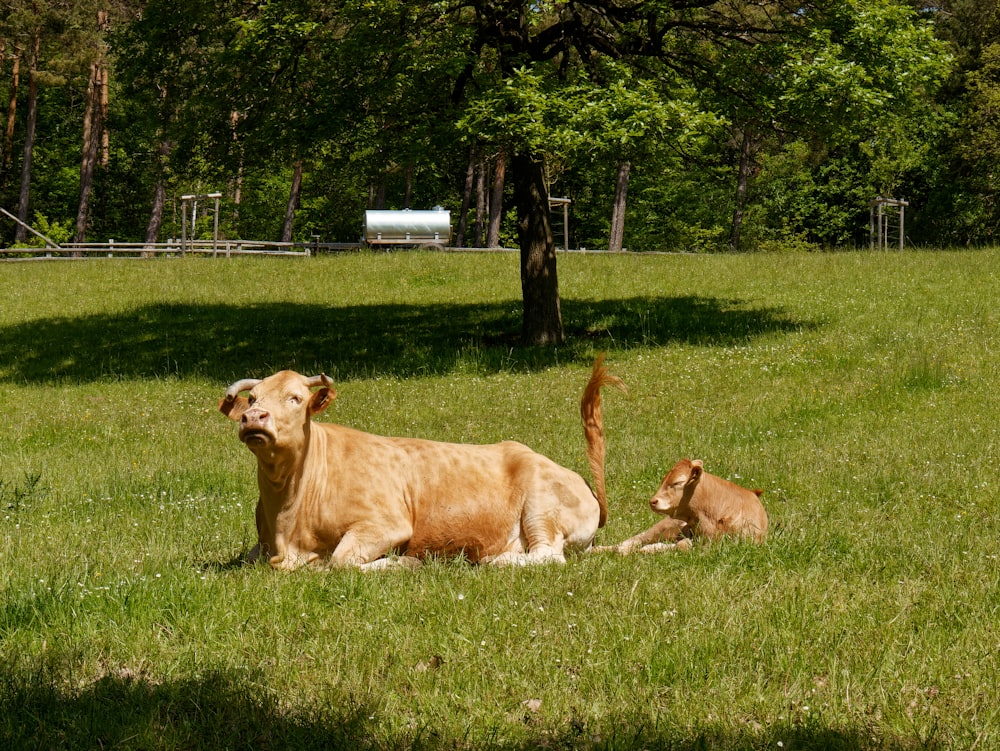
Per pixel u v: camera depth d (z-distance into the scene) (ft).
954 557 25.11
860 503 34.22
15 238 190.49
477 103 68.03
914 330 71.97
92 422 56.39
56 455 46.85
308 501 23.53
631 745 14.82
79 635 18.45
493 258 124.77
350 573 21.84
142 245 160.15
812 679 17.25
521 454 25.88
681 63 77.87
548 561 23.98
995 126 168.45
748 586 22.15
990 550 26.86
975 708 15.93
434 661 17.90
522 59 74.74
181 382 69.72
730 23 82.17
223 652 17.97
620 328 79.87
